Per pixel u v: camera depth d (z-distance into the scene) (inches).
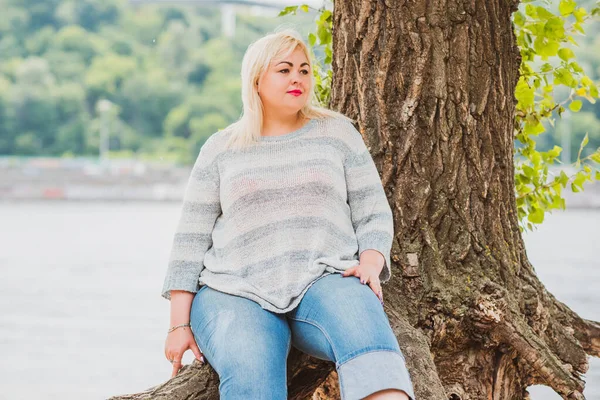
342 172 116.7
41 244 1139.3
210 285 113.7
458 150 133.0
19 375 362.3
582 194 2219.5
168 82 3796.8
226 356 103.4
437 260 129.0
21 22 3986.2
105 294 657.6
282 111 117.4
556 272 695.1
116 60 3769.7
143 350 421.4
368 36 134.6
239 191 113.5
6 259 949.2
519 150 174.7
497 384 131.1
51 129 3659.0
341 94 138.9
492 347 129.7
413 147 132.3
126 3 4124.0
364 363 99.5
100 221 1673.2
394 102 133.7
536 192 174.2
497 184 135.3
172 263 116.9
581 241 1083.9
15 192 2704.2
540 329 135.9
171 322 116.0
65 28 3934.5
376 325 102.0
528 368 134.4
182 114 3644.2
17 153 3614.7
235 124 120.0
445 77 132.4
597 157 170.9
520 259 139.3
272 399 101.3
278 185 113.3
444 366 129.5
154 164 3206.2
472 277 129.5
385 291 127.3
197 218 118.1
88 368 378.9
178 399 114.3
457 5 133.0
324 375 124.6
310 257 110.8
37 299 629.6
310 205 112.9
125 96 3730.3
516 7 141.9
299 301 108.0
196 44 3941.9
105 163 3117.6
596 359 345.7
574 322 143.8
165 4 4104.3
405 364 107.7
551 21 162.7
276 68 116.1
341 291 105.8
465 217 132.2
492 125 135.2
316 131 117.8
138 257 966.4
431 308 126.6
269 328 106.5
